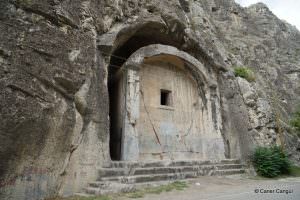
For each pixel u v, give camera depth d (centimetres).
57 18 984
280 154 1678
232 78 1958
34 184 815
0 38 793
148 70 1605
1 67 771
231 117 1792
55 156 897
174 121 1611
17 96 785
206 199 822
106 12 1320
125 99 1404
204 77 1702
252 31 3809
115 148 1473
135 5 1507
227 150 1712
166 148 1530
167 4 1662
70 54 1010
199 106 1723
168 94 1662
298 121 2797
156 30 1655
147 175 1117
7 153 742
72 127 962
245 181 1298
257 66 3186
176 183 1116
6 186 736
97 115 1130
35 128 819
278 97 3033
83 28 1134
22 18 870
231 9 3753
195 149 1633
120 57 1633
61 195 909
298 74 3769
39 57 881
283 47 4128
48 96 879
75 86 997
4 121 739
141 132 1464
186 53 1683
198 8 2248
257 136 1941
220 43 2297
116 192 935
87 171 1031
